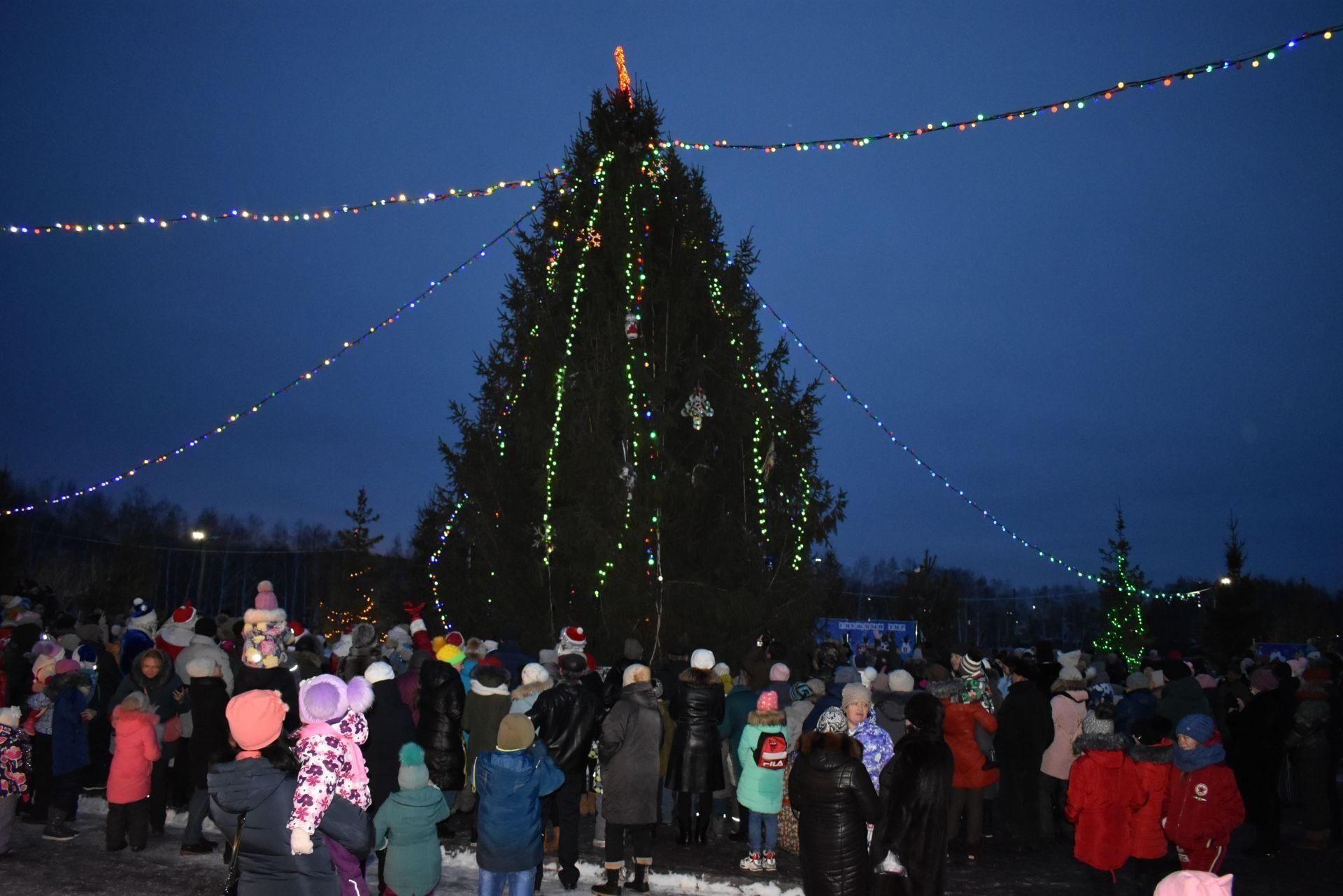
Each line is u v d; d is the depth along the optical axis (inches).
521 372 772.6
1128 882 320.5
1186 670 453.7
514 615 725.3
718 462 751.1
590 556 666.2
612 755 344.2
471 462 784.9
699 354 745.0
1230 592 1275.8
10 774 359.6
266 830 187.3
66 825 394.3
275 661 345.4
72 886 323.9
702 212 794.8
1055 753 453.4
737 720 446.6
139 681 403.5
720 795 457.4
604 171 754.8
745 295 802.2
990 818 518.0
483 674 404.5
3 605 641.6
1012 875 391.9
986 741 430.0
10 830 362.9
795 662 724.0
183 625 463.8
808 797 256.4
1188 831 301.7
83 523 2541.8
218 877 339.3
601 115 785.6
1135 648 1253.7
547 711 350.0
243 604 2783.0
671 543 700.7
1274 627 2010.3
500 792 268.5
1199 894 117.0
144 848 376.8
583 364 709.9
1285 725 470.0
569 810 350.6
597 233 744.3
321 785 188.9
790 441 776.3
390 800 261.6
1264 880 394.9
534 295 795.4
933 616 1115.9
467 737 456.8
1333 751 473.4
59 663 400.8
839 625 965.8
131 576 1541.6
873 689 454.3
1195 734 304.2
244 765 189.6
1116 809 309.6
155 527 2721.5
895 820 252.2
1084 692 458.9
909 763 255.8
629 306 691.4
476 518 755.4
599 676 440.5
